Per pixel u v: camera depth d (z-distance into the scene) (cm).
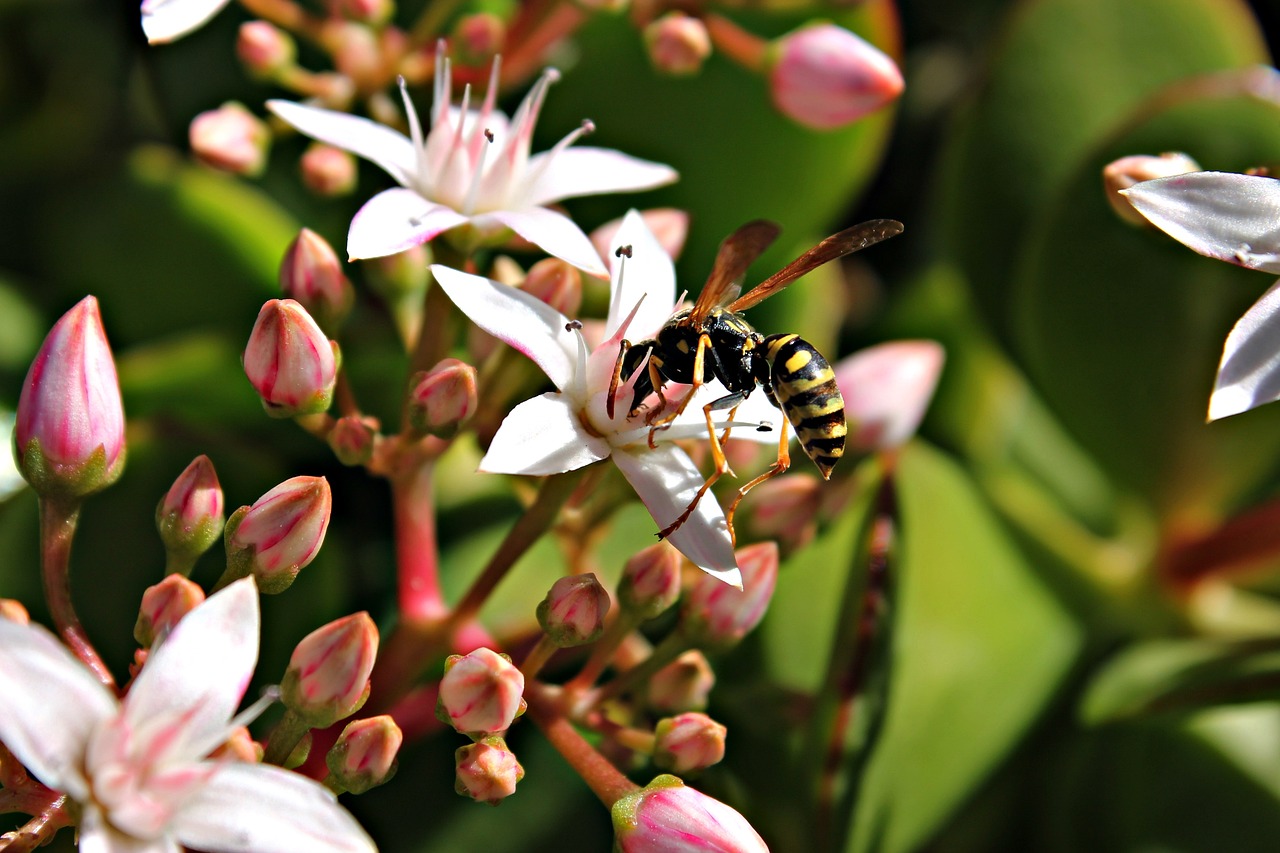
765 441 21
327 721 19
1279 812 23
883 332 25
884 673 22
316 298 21
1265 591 24
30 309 24
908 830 23
